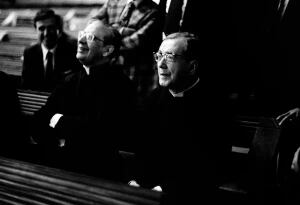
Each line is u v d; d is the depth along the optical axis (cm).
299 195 257
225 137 267
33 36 532
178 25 412
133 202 173
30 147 319
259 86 403
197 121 265
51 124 290
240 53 412
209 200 245
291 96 400
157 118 277
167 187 243
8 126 324
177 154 260
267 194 259
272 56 409
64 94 311
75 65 443
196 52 268
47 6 571
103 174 284
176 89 276
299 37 406
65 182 192
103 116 289
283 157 280
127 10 412
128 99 300
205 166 253
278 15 407
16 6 604
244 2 405
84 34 297
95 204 179
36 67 442
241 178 277
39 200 190
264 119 317
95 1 537
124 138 292
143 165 268
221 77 394
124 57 399
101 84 300
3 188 202
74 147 290
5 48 530
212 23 407
